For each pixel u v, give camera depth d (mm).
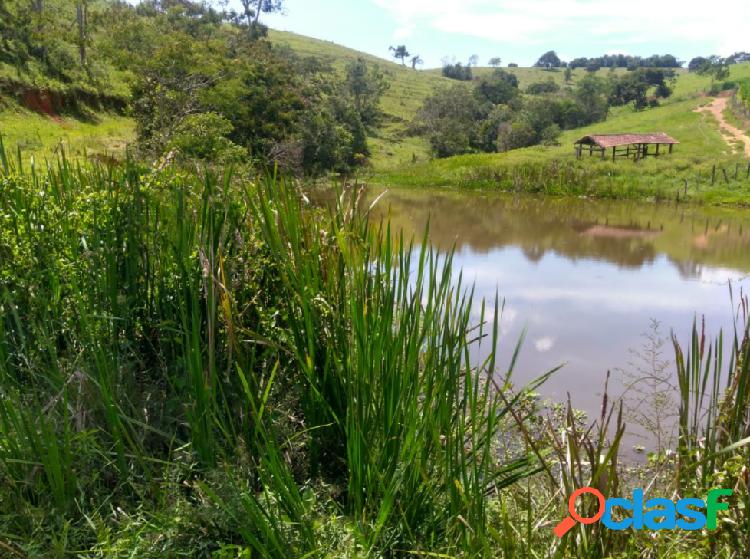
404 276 2596
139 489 2311
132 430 2406
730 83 78125
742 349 2352
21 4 33469
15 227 3029
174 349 2848
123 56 29453
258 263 2945
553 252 17719
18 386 2611
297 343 2672
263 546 1997
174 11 49094
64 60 31547
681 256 17438
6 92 24875
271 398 2787
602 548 2053
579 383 6926
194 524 2121
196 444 2348
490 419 2264
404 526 2281
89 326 2568
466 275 13914
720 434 2373
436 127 65438
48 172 3713
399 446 2373
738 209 29359
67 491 2195
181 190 2938
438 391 2357
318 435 2615
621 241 19984
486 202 31484
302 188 3160
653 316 10586
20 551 1981
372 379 2420
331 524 2170
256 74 32844
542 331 9352
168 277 3020
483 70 140250
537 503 2730
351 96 68125
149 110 25016
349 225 2881
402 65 126000
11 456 2254
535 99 75938
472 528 2105
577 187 35500
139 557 1999
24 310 2854
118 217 3027
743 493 2133
